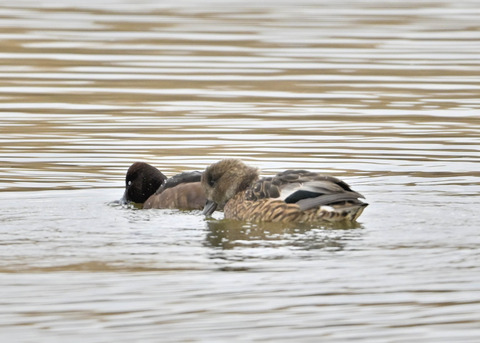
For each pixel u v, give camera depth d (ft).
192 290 33.88
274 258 37.65
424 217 44.04
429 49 97.71
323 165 56.44
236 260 37.37
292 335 30.17
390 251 38.32
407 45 99.55
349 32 106.32
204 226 43.91
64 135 63.98
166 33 104.99
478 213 44.78
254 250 38.88
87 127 66.39
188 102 75.10
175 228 43.32
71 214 45.83
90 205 48.21
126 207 48.67
